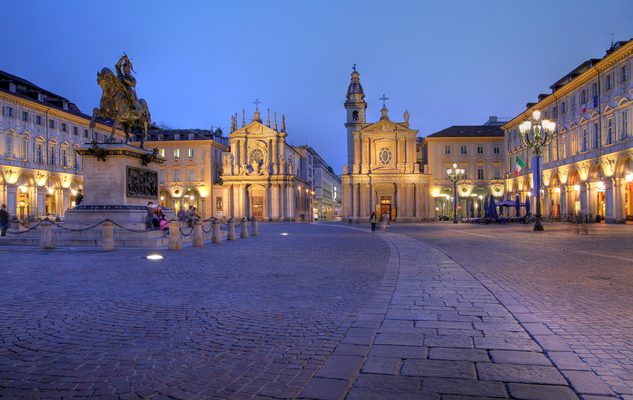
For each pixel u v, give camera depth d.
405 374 5.20
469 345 6.23
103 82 27.75
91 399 4.78
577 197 55.88
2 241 24.19
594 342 6.32
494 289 10.34
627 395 4.59
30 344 6.64
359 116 103.50
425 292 10.06
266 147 92.56
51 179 68.56
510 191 79.69
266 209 91.06
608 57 45.66
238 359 5.91
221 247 23.58
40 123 66.06
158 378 5.31
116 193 26.42
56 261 16.89
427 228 47.38
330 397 4.62
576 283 11.05
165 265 15.65
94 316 8.27
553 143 61.25
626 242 23.33
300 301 9.45
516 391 4.71
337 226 60.66
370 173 85.69
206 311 8.60
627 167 45.09
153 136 95.38
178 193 93.25
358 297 9.81
